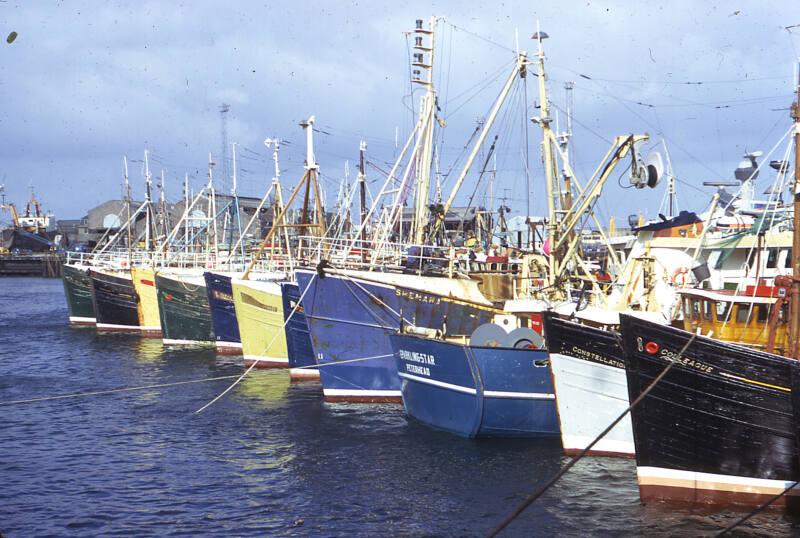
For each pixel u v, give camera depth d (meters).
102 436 31.58
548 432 28.59
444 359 29.09
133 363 50.66
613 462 25.38
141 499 24.11
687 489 21.70
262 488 24.83
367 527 21.58
